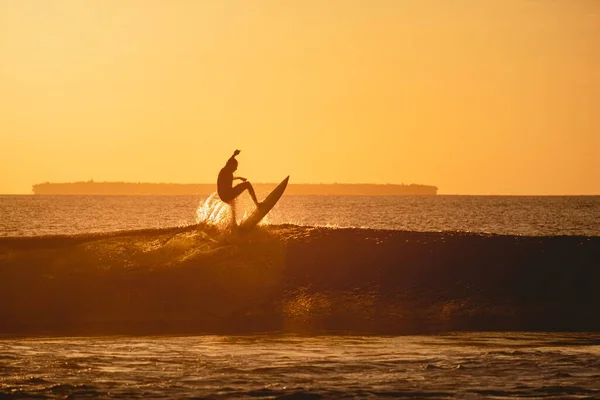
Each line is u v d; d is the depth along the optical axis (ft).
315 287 280.72
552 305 275.80
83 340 234.99
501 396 173.17
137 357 209.46
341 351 219.00
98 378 186.29
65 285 276.62
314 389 177.78
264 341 233.76
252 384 182.09
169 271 282.15
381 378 187.52
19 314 264.72
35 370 193.57
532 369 196.24
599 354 214.69
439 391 176.65
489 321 265.34
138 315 267.59
